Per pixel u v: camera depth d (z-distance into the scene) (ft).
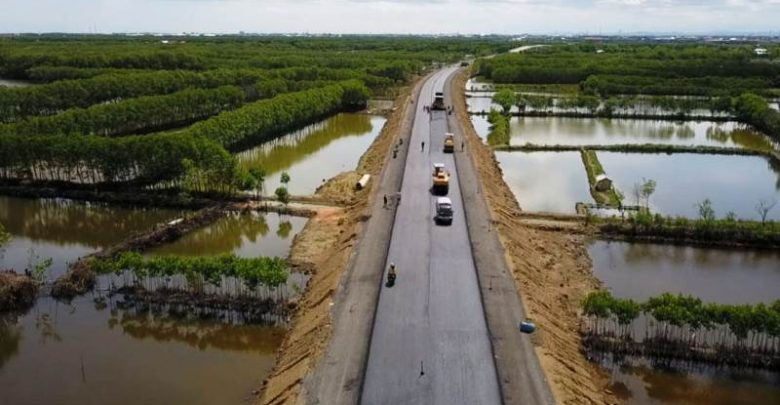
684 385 173.88
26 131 397.39
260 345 195.21
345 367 161.17
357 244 240.73
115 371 180.75
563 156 433.48
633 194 344.69
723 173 393.29
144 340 198.80
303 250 260.62
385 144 424.46
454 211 279.28
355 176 368.27
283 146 473.67
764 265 252.83
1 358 188.55
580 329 198.08
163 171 332.60
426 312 188.96
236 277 209.87
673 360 184.03
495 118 538.06
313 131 534.37
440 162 364.79
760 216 314.14
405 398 149.48
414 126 476.13
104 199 326.03
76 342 197.47
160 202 322.14
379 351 168.45
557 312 203.21
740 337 179.83
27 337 200.75
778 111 566.77
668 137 506.89
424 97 640.58
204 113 561.43
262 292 218.79
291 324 201.77
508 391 152.76
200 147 330.54
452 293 201.16
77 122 437.58
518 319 186.09
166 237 277.44
